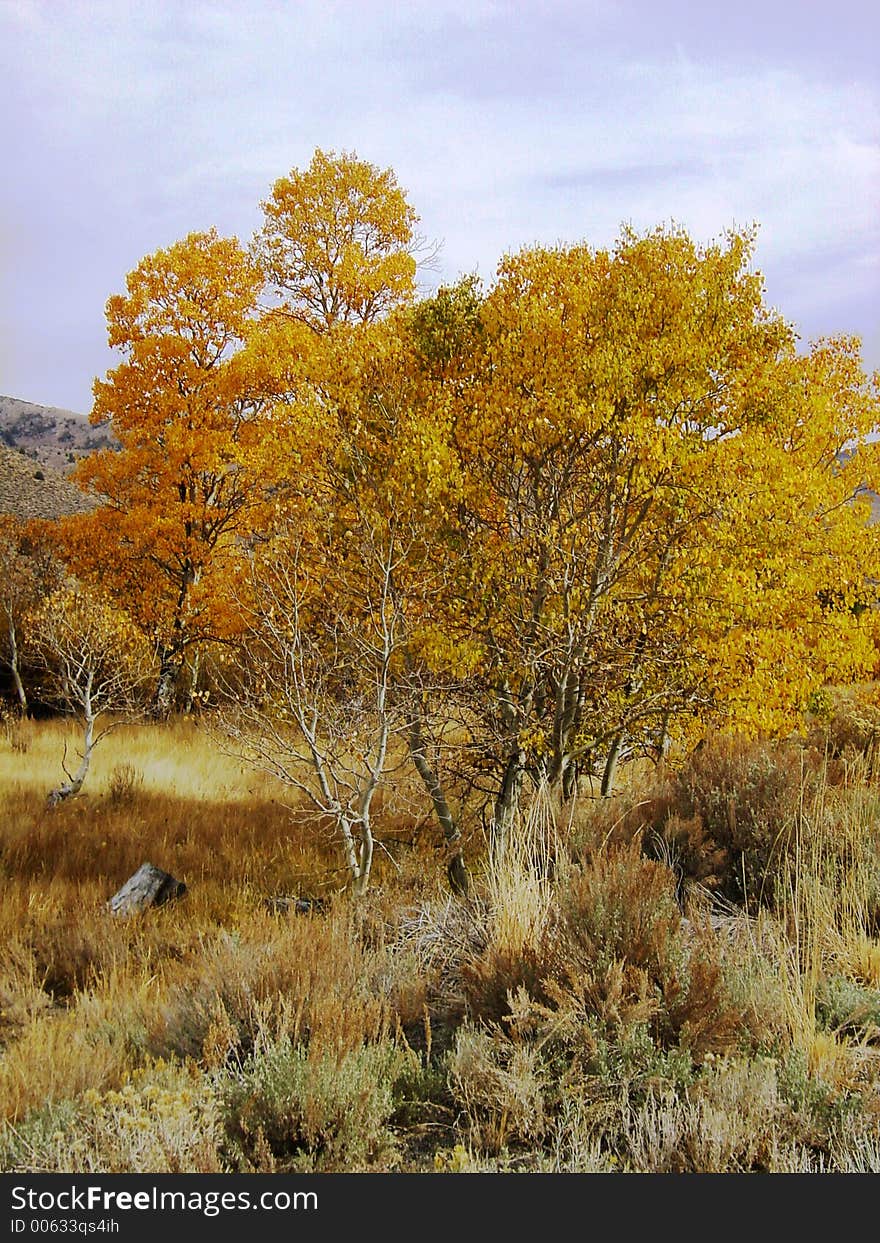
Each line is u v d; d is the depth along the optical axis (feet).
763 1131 9.70
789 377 31.09
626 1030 11.43
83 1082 12.09
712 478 27.45
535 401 27.76
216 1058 12.14
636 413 27.07
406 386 31.53
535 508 28.81
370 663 28.96
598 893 13.56
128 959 20.17
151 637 60.08
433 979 15.21
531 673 28.17
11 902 25.13
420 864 25.77
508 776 29.84
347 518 30.32
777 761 21.42
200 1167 9.29
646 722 29.84
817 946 13.43
